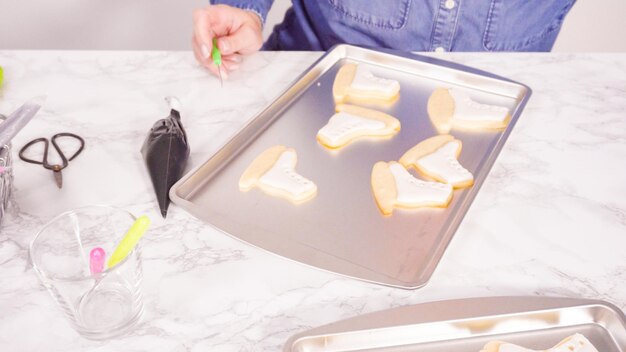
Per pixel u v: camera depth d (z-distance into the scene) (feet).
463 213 3.12
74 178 3.31
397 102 3.98
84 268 2.74
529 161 3.57
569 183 3.43
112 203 3.18
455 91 4.03
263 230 3.01
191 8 7.55
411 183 3.32
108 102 3.87
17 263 2.86
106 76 4.10
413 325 2.58
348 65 4.21
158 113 3.81
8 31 7.56
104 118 3.74
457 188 3.38
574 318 2.65
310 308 2.74
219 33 4.28
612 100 4.05
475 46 4.96
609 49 8.11
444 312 2.63
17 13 7.44
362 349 2.55
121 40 7.72
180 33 7.71
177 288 2.79
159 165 3.23
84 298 2.58
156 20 7.59
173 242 3.00
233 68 4.19
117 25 7.60
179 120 3.53
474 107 3.85
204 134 3.69
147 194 3.25
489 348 2.53
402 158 3.53
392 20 4.85
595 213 3.24
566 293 2.83
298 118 3.81
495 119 3.76
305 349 2.54
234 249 2.98
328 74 4.20
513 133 3.77
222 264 2.90
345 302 2.77
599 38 8.10
